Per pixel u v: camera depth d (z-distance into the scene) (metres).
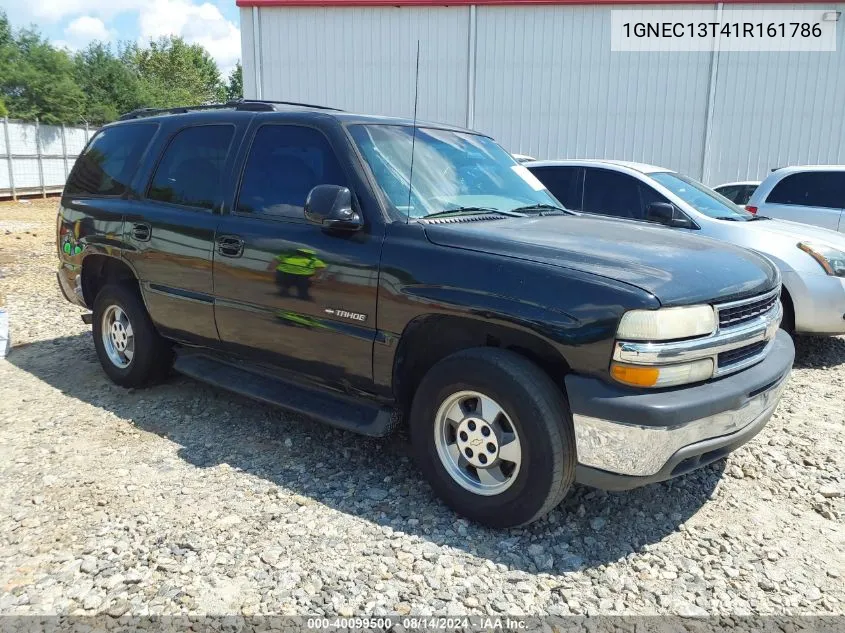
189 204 4.39
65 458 3.90
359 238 3.48
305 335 3.72
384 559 2.96
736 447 3.19
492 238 3.21
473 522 3.26
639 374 2.75
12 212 19.72
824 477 3.84
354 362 3.55
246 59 16.92
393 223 3.43
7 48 35.09
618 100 16.20
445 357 3.27
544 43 16.09
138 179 4.79
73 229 5.21
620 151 16.42
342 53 16.62
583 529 3.25
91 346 6.26
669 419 2.73
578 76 16.19
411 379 3.55
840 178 8.41
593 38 15.95
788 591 2.83
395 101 16.73
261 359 4.08
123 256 4.74
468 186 3.99
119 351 5.08
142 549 3.00
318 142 3.80
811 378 5.71
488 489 3.16
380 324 3.38
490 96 16.50
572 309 2.83
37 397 4.91
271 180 3.98
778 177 8.85
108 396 4.94
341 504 3.43
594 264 2.97
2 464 3.82
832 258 5.97
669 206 5.68
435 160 3.98
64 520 3.24
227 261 4.04
